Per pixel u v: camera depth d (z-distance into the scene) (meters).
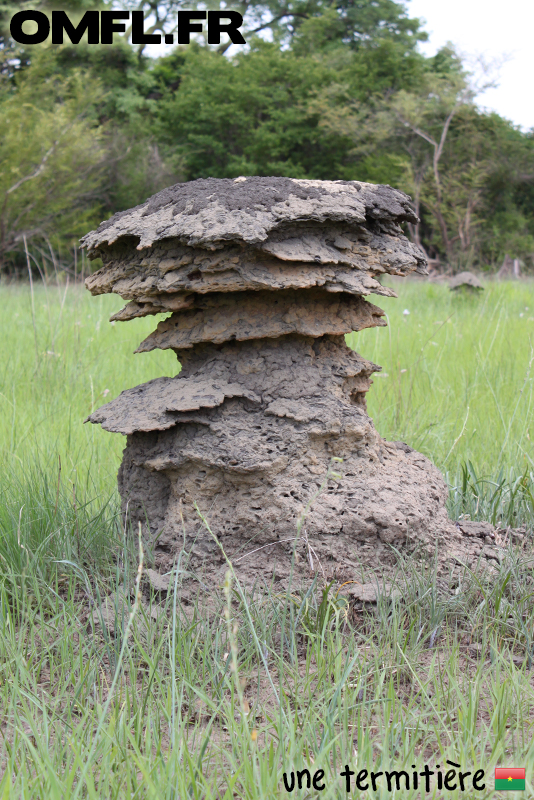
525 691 2.52
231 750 2.24
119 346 8.14
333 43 34.44
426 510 3.41
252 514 3.24
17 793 1.97
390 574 3.16
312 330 3.41
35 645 2.91
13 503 3.82
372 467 3.44
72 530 3.61
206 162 29.59
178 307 3.38
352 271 3.38
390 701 2.35
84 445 5.02
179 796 1.96
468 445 5.18
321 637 2.66
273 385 3.39
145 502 3.54
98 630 2.96
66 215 22.39
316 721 2.34
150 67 32.34
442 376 6.84
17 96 22.28
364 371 3.67
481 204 28.78
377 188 3.57
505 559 3.39
